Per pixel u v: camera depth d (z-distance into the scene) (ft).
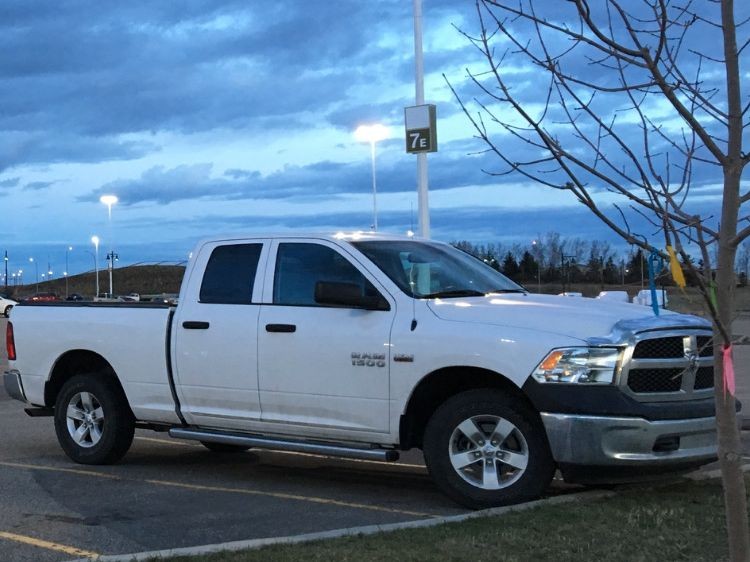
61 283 428.56
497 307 19.52
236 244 23.34
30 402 26.89
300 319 21.25
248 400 21.95
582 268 238.07
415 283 20.92
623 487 19.89
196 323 22.89
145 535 17.72
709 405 18.47
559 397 17.69
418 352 19.34
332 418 20.67
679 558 14.30
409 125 45.24
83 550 16.66
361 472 24.75
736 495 9.98
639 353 17.85
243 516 19.29
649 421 17.47
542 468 18.24
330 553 14.94
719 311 9.66
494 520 16.88
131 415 25.27
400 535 16.06
